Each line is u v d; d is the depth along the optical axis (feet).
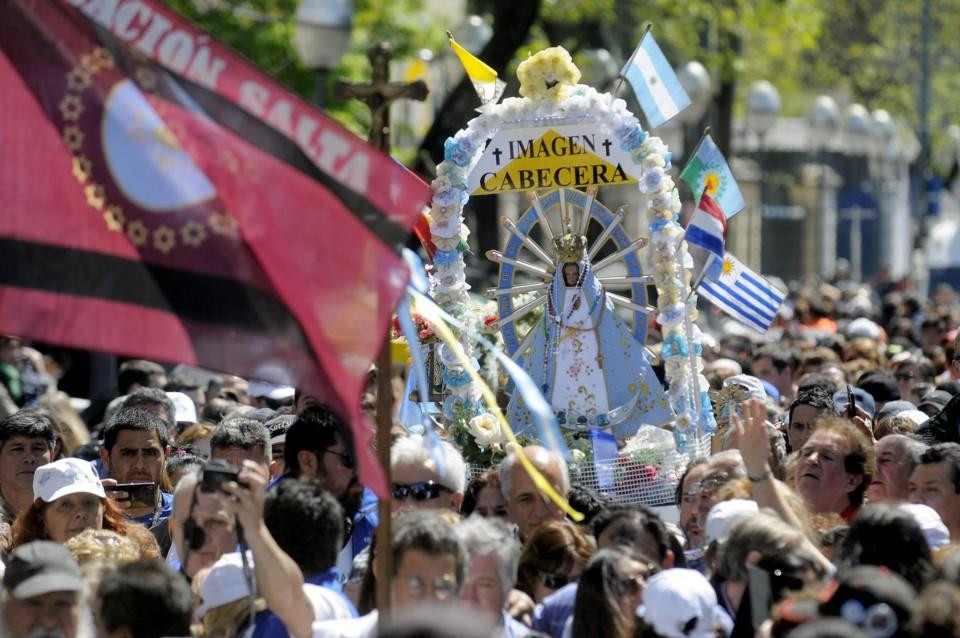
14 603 63.16
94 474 90.07
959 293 496.23
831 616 56.90
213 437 96.02
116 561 71.10
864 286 429.38
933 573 64.39
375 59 67.21
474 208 268.41
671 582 63.98
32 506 90.07
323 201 64.44
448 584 65.82
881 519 65.41
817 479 88.63
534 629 73.46
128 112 64.64
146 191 64.28
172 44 64.95
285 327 63.72
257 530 65.16
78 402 200.85
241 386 151.43
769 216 579.48
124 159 64.44
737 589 68.39
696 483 84.99
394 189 64.75
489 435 105.29
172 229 64.23
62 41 65.05
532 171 109.29
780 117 551.59
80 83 64.80
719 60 307.37
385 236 64.28
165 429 104.42
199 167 64.39
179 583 62.23
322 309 63.62
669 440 107.96
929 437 104.73
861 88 493.36
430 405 111.04
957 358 139.23
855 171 559.79
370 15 286.46
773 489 75.66
